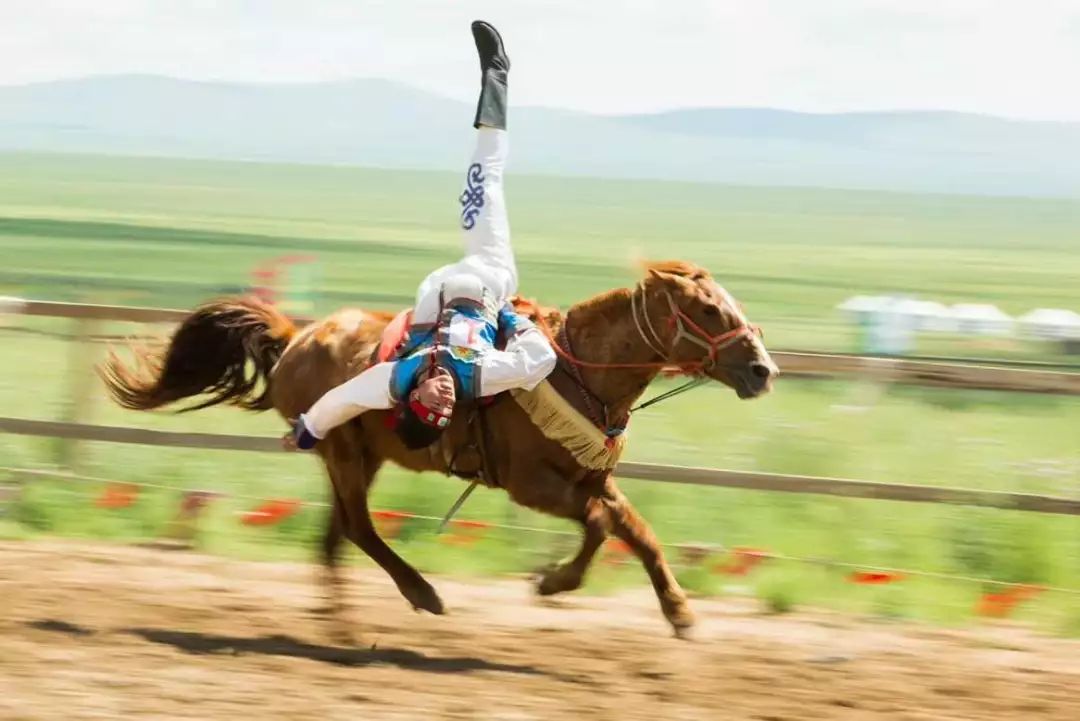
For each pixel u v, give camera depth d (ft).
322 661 24.77
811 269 238.48
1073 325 82.74
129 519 35.83
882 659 26.91
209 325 28.99
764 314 124.26
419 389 24.67
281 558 33.63
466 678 24.08
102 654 24.21
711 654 26.76
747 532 37.40
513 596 31.24
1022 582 34.27
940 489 32.68
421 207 455.63
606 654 26.43
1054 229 536.01
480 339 25.13
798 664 26.25
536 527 36.50
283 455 45.93
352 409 25.79
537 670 25.07
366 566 33.35
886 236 424.05
